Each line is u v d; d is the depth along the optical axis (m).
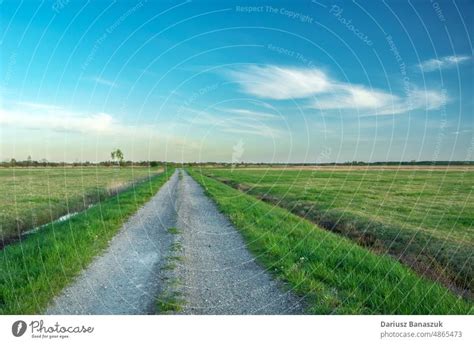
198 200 21.80
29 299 6.35
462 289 8.11
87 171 59.38
